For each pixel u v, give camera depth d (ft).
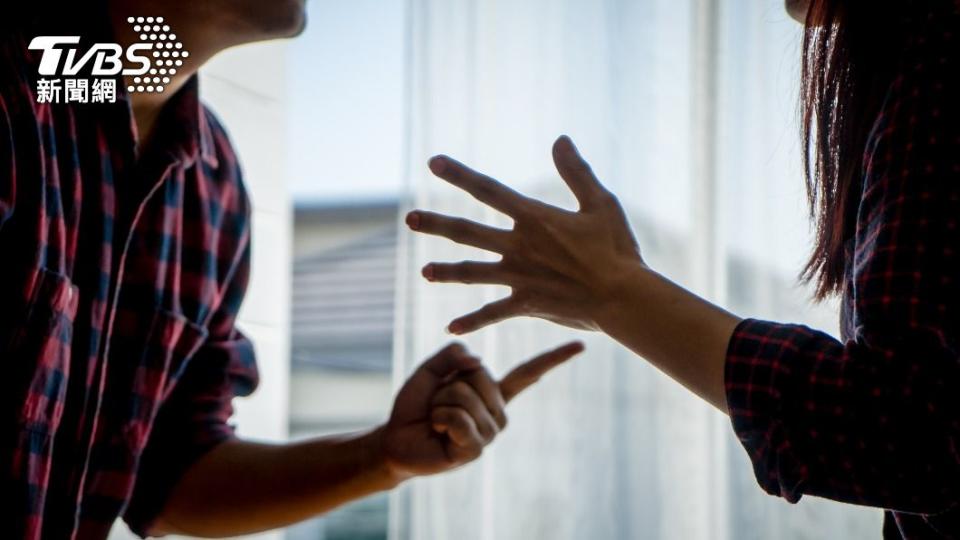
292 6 4.92
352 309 11.21
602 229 4.19
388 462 5.10
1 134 4.43
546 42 8.86
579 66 8.79
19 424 4.47
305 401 10.93
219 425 5.39
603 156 8.66
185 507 5.27
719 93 8.48
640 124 8.66
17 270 4.48
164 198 5.03
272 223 8.69
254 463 5.25
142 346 4.97
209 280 5.23
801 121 4.29
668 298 4.07
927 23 3.90
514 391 5.21
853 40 4.07
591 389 8.64
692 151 8.48
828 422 3.80
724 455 8.38
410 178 8.88
